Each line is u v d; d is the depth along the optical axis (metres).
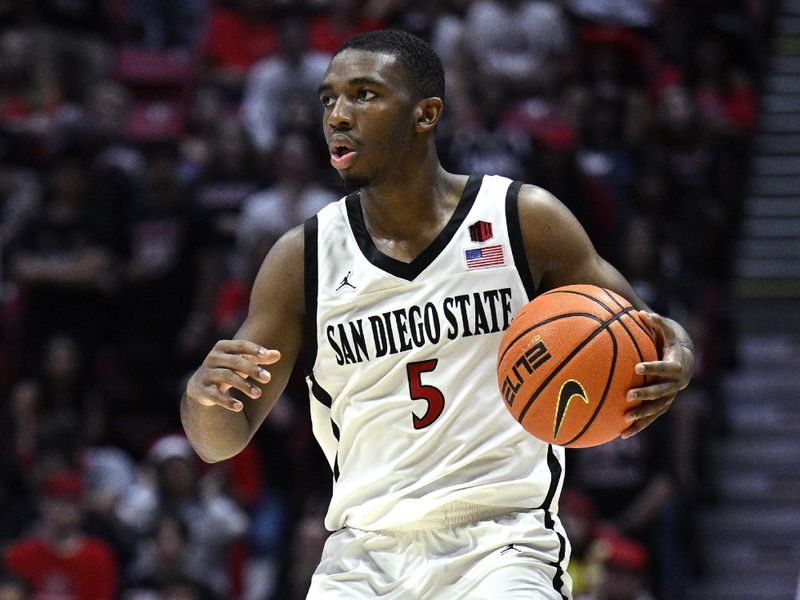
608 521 23.75
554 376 9.35
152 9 38.16
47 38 34.19
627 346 9.39
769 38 38.56
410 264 10.34
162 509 23.30
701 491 25.78
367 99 10.18
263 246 26.86
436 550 10.07
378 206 10.50
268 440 24.97
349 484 10.33
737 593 24.42
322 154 30.36
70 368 25.98
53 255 27.31
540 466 10.23
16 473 24.75
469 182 10.59
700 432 25.05
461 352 10.23
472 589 9.91
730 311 30.22
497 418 10.13
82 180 28.06
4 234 29.48
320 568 10.48
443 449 10.11
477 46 32.44
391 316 10.28
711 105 33.78
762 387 28.33
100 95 32.44
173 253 27.97
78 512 23.05
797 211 32.88
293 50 31.91
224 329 25.64
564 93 32.28
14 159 31.19
